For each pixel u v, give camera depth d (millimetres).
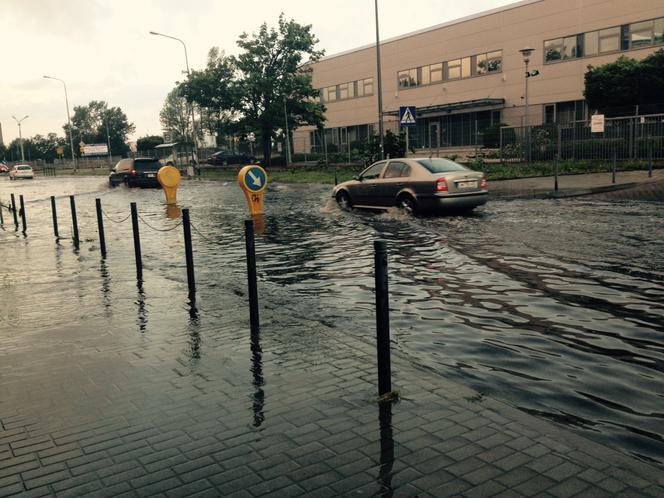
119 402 4027
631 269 7816
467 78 43969
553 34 37938
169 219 16984
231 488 2904
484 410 3666
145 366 4730
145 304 6895
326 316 6164
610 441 3371
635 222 11914
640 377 4332
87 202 25516
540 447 3176
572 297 6574
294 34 45719
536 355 4852
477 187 14375
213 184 34844
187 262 7312
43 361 4973
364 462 3086
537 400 3975
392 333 5527
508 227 12008
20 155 120188
